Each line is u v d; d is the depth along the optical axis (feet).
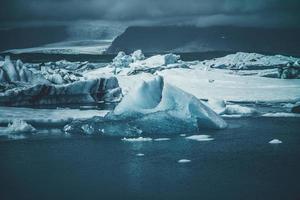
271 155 98.58
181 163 93.04
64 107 177.17
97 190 77.87
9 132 125.29
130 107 128.47
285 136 118.01
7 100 172.76
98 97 201.16
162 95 130.41
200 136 118.01
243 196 73.72
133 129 122.42
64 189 78.64
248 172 86.22
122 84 248.32
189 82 252.21
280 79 273.13
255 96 207.00
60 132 126.41
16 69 195.72
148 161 95.25
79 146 109.40
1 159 98.02
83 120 132.16
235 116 152.87
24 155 101.24
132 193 75.97
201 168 89.56
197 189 77.36
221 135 120.16
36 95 181.06
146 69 297.12
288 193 74.90
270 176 83.76
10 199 74.43
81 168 90.94
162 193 75.72
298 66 292.20
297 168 88.43
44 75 209.77
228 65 368.89
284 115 152.66
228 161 94.17
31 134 123.65
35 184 81.56
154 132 123.54
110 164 93.15
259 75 298.15
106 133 122.72
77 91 192.54
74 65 355.56
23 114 149.28
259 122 139.74
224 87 237.04
